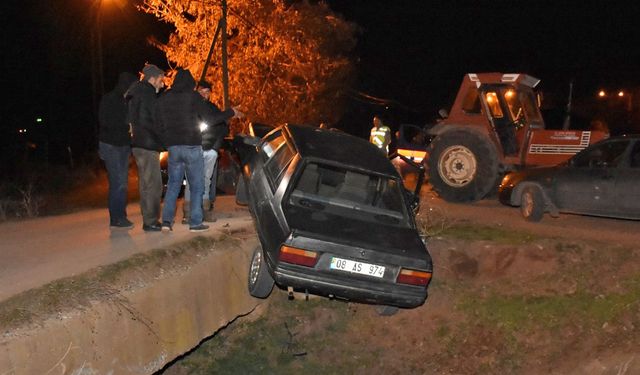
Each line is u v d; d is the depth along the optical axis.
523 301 8.45
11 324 4.70
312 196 6.97
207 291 7.00
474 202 12.15
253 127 10.09
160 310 6.14
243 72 20.83
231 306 7.51
